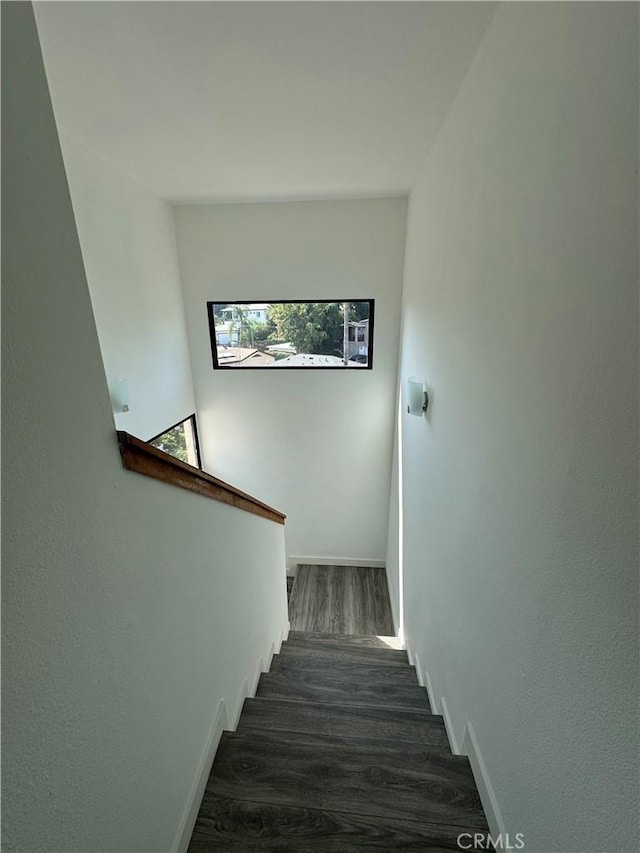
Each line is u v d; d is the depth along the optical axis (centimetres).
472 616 133
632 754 56
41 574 54
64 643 58
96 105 169
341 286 345
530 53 92
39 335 53
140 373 287
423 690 200
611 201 61
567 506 74
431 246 214
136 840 78
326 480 421
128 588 77
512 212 103
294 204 325
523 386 95
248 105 169
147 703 84
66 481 59
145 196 286
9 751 48
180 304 350
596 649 64
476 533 130
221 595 140
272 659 234
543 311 85
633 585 56
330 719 155
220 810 109
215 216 332
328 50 134
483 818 107
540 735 82
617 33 59
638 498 55
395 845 100
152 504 88
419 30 124
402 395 329
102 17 118
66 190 58
